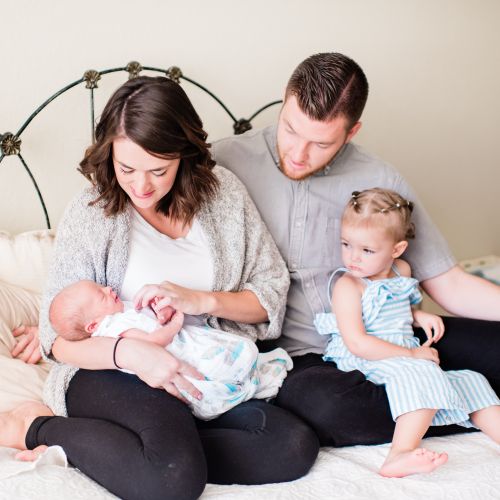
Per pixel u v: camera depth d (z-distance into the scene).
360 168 1.82
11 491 1.24
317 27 2.34
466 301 1.85
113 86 2.05
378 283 1.69
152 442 1.30
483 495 1.32
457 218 2.84
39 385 1.61
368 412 1.51
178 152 1.42
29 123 1.95
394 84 2.54
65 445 1.36
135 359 1.41
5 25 1.86
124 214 1.54
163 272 1.56
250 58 2.25
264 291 1.65
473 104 2.73
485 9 2.65
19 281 1.84
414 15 2.51
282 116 1.63
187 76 2.15
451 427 1.58
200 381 1.44
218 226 1.64
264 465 1.38
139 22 2.04
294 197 1.78
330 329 1.73
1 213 1.99
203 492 1.33
